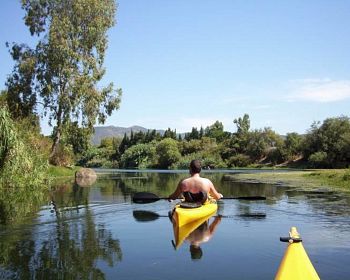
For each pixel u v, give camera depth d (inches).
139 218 378.3
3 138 698.8
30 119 1385.3
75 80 1371.8
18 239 288.5
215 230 315.9
